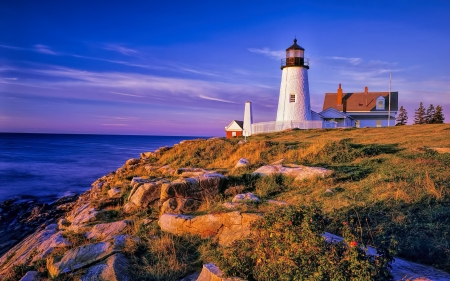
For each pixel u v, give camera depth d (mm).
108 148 109188
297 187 11344
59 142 154625
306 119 40219
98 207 13188
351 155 14594
